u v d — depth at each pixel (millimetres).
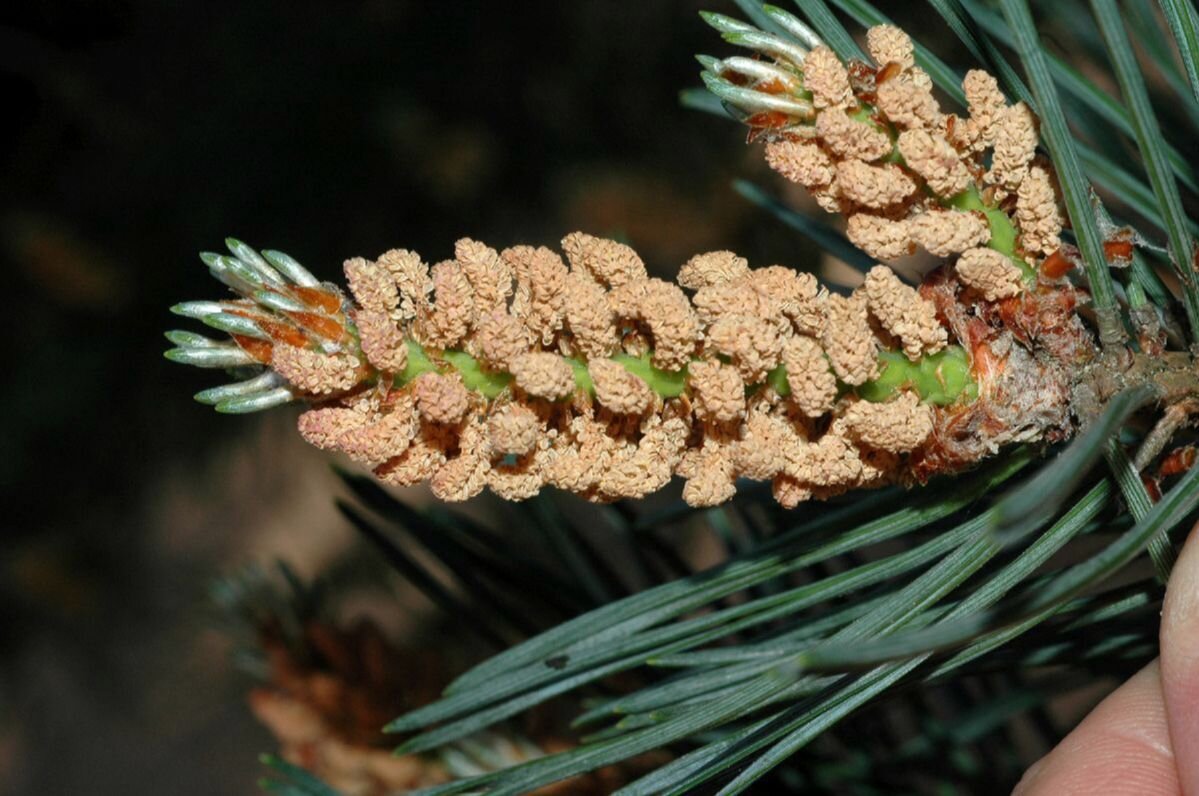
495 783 354
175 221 548
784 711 344
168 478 652
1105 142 383
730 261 346
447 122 541
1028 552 340
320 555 811
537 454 339
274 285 335
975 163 343
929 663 346
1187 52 338
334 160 537
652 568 402
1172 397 342
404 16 534
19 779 1035
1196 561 348
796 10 396
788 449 342
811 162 340
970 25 344
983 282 340
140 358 597
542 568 397
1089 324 355
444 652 434
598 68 531
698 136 533
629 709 364
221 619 434
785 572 359
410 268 337
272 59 543
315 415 335
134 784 1053
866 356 335
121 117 602
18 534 688
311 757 411
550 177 553
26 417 603
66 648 909
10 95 634
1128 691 380
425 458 338
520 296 341
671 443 341
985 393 343
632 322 342
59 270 602
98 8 607
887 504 358
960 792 412
